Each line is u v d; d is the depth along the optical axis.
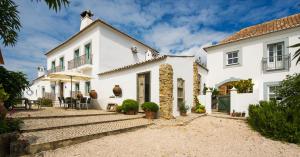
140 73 10.86
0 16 4.41
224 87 15.17
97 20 14.06
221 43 15.41
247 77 14.07
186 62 11.06
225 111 12.42
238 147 5.69
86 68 14.99
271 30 13.64
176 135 6.75
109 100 12.48
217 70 15.70
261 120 7.38
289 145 6.10
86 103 12.74
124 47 16.16
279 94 8.16
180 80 10.62
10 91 8.13
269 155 5.09
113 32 15.36
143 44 17.88
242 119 9.67
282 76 12.59
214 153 5.09
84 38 15.97
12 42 4.86
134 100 10.38
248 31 15.95
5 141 4.51
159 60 9.92
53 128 6.12
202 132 7.35
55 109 11.79
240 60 14.48
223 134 7.20
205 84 15.62
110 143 5.59
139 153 4.86
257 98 10.55
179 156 4.77
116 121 8.21
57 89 19.30
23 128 5.60
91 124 7.28
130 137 6.35
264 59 13.37
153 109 9.17
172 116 9.41
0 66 8.05
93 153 4.73
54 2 3.29
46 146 4.74
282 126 6.67
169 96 9.40
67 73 12.12
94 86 14.44
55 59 20.22
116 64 15.38
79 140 5.50
